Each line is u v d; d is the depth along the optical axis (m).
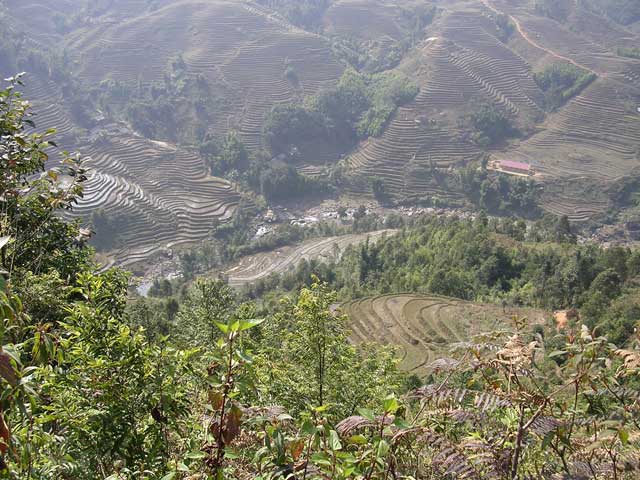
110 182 108.00
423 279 58.09
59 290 8.95
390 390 12.20
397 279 59.75
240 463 4.63
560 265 50.22
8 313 3.17
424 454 4.62
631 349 4.30
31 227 10.44
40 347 4.37
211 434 4.42
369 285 62.03
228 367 3.64
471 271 57.09
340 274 70.00
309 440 3.70
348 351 12.52
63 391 5.22
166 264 92.69
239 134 133.75
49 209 10.23
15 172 9.62
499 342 4.45
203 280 23.48
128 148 119.81
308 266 72.25
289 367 11.80
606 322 36.16
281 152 129.75
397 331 44.41
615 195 109.50
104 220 96.62
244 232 100.56
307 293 12.38
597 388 4.15
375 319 46.47
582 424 4.18
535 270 52.66
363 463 3.78
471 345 4.25
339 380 11.87
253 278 84.12
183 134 133.50
